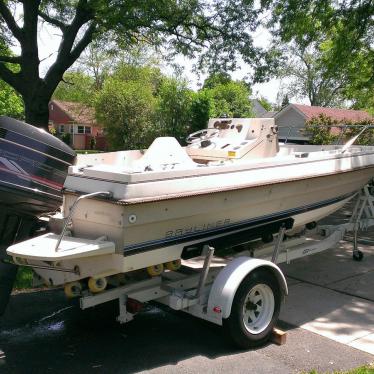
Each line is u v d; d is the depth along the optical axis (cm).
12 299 566
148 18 1310
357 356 426
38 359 421
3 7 1330
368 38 1260
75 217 429
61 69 1416
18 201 455
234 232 494
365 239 852
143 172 400
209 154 590
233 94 4141
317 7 1218
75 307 545
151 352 435
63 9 1538
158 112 2764
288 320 507
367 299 567
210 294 421
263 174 499
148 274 464
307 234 677
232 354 430
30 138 471
